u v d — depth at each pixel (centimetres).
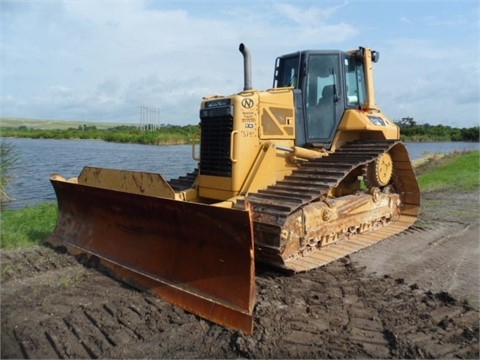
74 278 580
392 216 848
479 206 1102
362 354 388
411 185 873
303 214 588
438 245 746
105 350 395
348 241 711
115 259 609
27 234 790
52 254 681
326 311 472
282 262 553
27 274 595
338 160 663
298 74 728
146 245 579
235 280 464
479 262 654
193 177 809
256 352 387
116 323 448
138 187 627
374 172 761
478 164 1989
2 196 1355
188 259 519
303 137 714
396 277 584
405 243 754
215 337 420
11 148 1402
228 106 634
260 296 507
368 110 790
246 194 618
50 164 2369
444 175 1730
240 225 455
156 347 401
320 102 739
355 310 475
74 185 689
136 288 545
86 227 691
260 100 651
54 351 396
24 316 464
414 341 406
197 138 803
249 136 637
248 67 674
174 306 491
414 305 487
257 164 638
